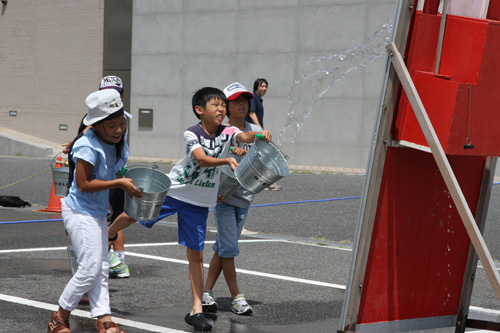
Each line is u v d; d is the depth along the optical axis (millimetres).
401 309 4770
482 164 5062
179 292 6695
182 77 23500
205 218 5734
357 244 4480
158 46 23875
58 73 26750
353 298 4488
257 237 10070
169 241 9602
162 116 23906
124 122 4945
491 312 6262
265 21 21859
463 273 5125
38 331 5254
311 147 21312
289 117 21609
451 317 5137
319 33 21000
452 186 4105
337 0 20625
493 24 4328
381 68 20141
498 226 10969
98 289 5043
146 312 5961
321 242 9727
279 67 21688
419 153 4637
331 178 17953
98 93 4809
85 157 4820
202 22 23016
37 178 17359
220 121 5715
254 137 5766
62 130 26812
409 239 4711
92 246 4945
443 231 4902
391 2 19781
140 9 24156
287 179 17594
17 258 8109
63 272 7395
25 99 27406
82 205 4961
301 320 5840
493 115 4430
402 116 4434
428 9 4453
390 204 4562
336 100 20891
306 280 7383
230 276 6086
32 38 27172
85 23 26141
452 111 4297
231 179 5844
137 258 8344
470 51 4383
